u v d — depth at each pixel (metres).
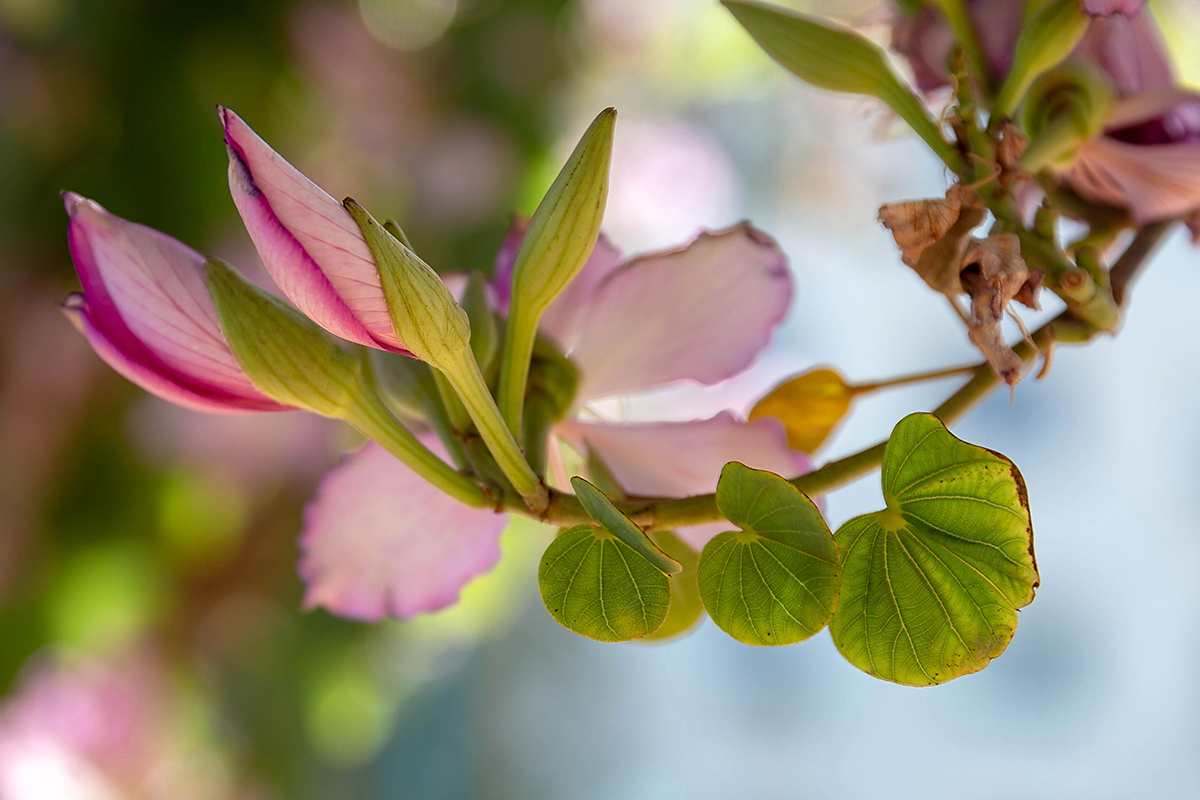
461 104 1.17
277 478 1.04
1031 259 0.35
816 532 0.31
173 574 1.03
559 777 1.74
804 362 0.71
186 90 0.95
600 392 0.41
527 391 0.39
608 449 0.41
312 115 1.05
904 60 0.44
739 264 0.41
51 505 0.98
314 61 1.02
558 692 1.75
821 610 0.32
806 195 1.63
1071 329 0.35
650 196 1.43
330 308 0.33
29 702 0.97
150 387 0.36
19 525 0.96
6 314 0.93
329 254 0.32
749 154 1.62
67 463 0.98
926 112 0.39
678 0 1.46
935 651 0.32
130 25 0.94
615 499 0.34
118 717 1.00
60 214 0.94
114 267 0.35
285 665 1.10
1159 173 0.40
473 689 1.60
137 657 1.03
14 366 0.94
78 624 1.00
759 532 0.32
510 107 1.19
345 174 1.11
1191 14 0.59
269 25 0.98
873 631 0.32
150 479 1.00
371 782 1.37
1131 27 0.40
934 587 0.32
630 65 1.45
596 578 0.32
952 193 0.34
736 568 0.32
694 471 0.40
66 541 0.98
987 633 0.32
